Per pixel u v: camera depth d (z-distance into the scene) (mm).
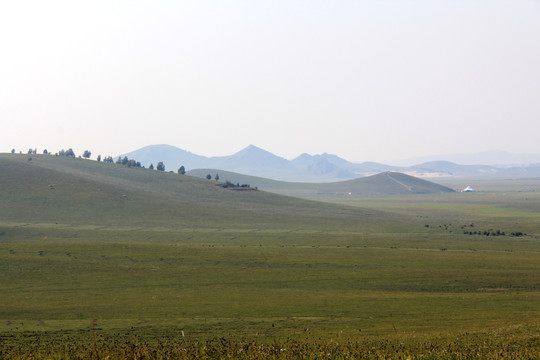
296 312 68750
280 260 117812
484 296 81125
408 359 28609
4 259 106062
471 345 40625
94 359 27438
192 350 30766
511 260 118750
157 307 72062
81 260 109875
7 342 49219
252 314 67375
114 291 84750
